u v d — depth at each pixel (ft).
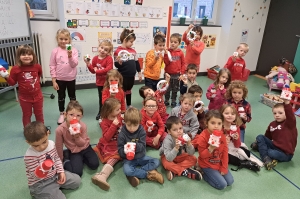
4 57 10.77
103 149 7.06
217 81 9.21
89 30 11.93
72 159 6.45
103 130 7.09
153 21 13.32
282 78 13.79
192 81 10.42
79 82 12.93
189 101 7.70
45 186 5.42
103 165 6.94
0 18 9.78
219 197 6.05
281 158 7.39
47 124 9.07
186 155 6.76
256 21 16.69
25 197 5.67
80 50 12.13
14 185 6.02
